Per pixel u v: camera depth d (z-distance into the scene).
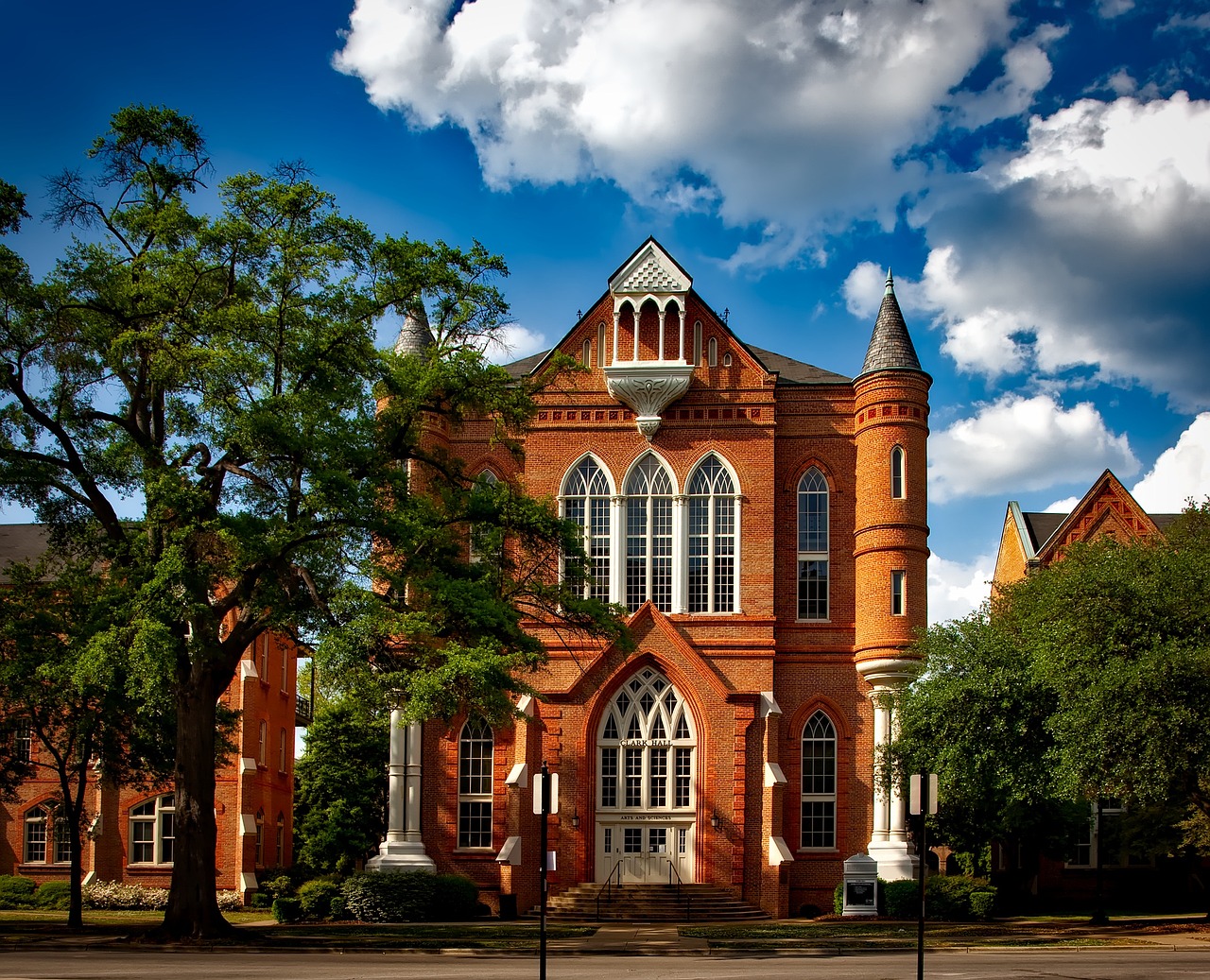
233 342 32.81
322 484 31.72
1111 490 55.81
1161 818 44.56
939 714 40.31
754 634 49.00
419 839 48.47
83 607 35.50
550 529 37.28
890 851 46.03
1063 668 37.28
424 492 49.47
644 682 48.69
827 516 50.81
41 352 33.72
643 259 51.53
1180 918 44.81
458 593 33.38
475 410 39.31
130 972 25.64
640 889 45.88
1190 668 34.59
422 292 35.72
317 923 41.06
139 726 39.72
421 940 33.88
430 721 50.06
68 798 39.59
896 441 49.47
